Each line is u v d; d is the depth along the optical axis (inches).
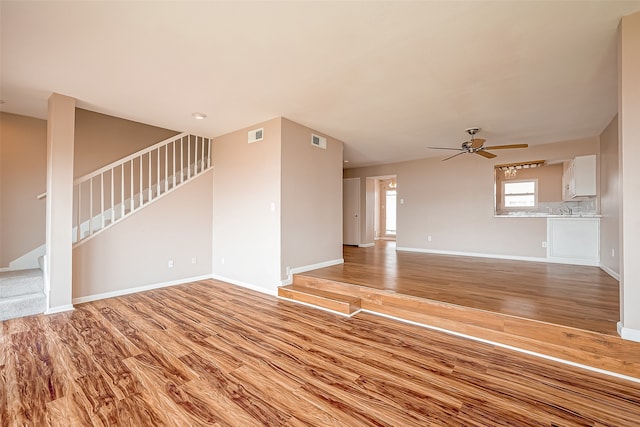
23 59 100.7
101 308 139.4
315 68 107.6
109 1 72.5
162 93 129.5
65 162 133.3
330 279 158.4
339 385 79.1
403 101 138.3
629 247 83.7
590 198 215.0
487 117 160.4
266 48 94.8
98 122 196.2
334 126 177.9
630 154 82.4
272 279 165.0
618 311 108.9
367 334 111.9
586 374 84.8
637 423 64.6
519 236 228.4
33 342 103.0
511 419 65.9
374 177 318.3
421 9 76.2
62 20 80.0
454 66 106.0
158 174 181.5
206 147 219.3
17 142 164.4
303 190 177.3
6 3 72.7
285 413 68.2
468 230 251.3
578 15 78.6
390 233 435.8
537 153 221.8
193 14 78.0
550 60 101.3
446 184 263.1
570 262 208.5
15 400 71.9
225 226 195.3
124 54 98.0
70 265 135.9
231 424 64.6
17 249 164.2
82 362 90.0
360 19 80.3
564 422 65.0
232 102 140.1
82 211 187.5
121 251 162.1
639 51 79.0
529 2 73.5
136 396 74.0
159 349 98.7
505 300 123.2
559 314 105.9
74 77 114.7
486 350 99.2
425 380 81.4
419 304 125.5
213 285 184.7
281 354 96.0
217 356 94.4
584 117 159.9
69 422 64.7
